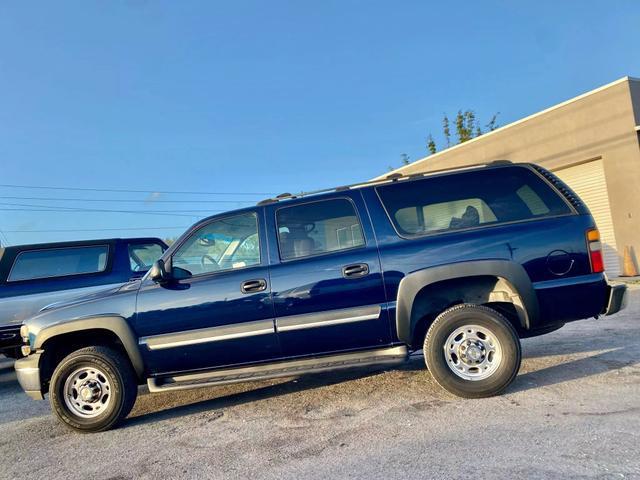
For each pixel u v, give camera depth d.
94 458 3.80
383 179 4.73
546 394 4.20
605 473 2.78
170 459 3.62
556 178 4.50
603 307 4.25
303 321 4.34
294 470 3.21
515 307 4.34
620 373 4.63
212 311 4.40
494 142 15.75
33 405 5.76
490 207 4.47
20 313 6.91
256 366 4.47
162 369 4.46
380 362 4.33
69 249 7.47
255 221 4.66
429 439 3.48
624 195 12.27
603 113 12.66
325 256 4.45
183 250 4.68
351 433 3.76
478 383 4.20
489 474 2.88
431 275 4.24
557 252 4.24
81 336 4.70
